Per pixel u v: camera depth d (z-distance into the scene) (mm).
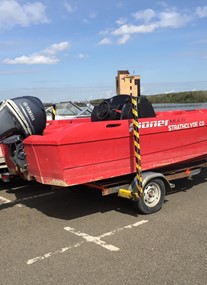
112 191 5352
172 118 5883
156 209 5566
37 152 4910
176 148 6035
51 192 7023
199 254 4012
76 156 4703
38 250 4270
